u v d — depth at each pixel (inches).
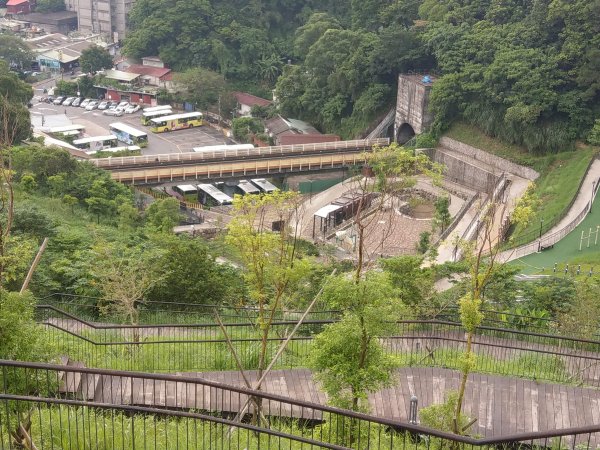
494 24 3796.8
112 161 3292.3
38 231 1599.4
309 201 3410.4
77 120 4741.6
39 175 2620.6
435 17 4160.9
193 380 570.6
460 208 3193.9
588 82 3255.4
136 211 2518.5
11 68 5669.3
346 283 786.2
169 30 5221.5
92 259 1408.7
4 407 650.2
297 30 4936.0
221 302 1417.3
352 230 2357.3
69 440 650.2
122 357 1056.2
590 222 2613.2
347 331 779.4
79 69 5821.9
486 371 1059.9
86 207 2474.2
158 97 5032.0
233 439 735.7
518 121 3366.1
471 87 3555.6
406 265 1318.9
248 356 1070.4
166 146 4362.7
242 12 5319.9
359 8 4783.5
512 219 938.7
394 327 781.9
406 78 3991.1
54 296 1370.6
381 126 4205.2
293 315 1274.6
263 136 4325.8
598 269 2102.6
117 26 6525.6
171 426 758.5
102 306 1290.6
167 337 1169.4
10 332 663.8
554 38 3491.6
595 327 1283.2
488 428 895.7
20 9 6879.9
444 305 1326.3
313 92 4426.7
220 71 5113.2
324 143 3732.8
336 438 733.9
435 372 1014.4
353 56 4215.1
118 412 797.2
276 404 914.1
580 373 1082.7
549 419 919.7
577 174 3038.9
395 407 936.3
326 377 794.8
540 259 2301.9
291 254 935.7
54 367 556.1
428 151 3718.0
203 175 3405.5
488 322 1299.2
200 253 1444.4
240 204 917.2
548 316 1371.8
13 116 2878.9
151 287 1305.4
